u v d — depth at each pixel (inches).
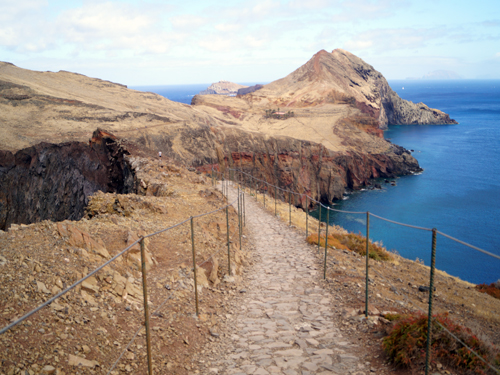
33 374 186.4
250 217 1056.2
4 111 3740.2
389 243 2465.6
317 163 4616.1
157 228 558.6
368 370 260.5
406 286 550.0
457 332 270.7
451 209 3358.8
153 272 408.5
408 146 6825.8
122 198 705.6
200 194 991.6
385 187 4589.1
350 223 3038.9
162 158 1731.1
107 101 6186.0
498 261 2097.7
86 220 520.7
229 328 351.9
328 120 6973.4
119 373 226.7
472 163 5354.3
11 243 322.0
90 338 239.6
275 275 531.5
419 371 248.7
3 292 239.8
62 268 300.8
